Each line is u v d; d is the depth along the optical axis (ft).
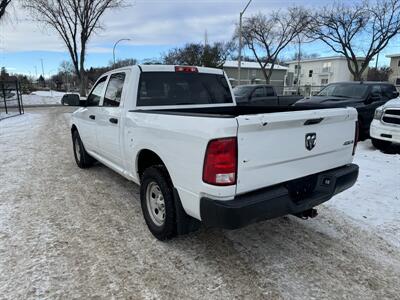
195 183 8.89
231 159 8.10
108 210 14.08
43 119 55.11
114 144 14.14
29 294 8.50
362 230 12.42
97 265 9.85
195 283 9.07
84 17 104.58
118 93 13.96
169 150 9.86
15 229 12.17
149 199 11.66
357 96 30.89
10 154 25.45
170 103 13.69
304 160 9.84
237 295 8.59
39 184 17.67
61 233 11.89
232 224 8.26
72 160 23.39
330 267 9.96
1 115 59.98
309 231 12.34
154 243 11.21
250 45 135.95
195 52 137.69
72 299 8.34
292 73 200.23
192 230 10.46
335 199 15.55
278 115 8.70
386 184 17.52
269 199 8.71
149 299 8.38
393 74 161.48
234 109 15.29
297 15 124.06
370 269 9.89
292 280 9.29
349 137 11.41
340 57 186.19
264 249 10.96
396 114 23.86
